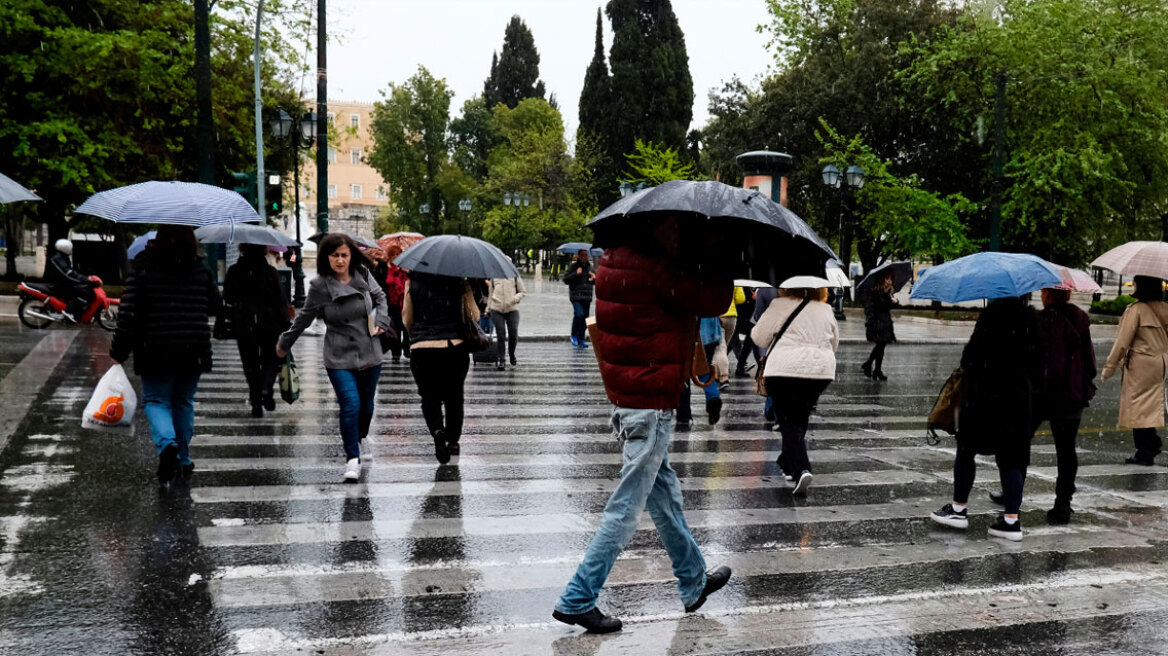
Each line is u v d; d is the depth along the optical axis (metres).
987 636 4.23
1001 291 5.62
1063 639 4.22
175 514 5.76
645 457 4.00
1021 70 29.42
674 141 58.88
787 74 38.75
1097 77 28.50
